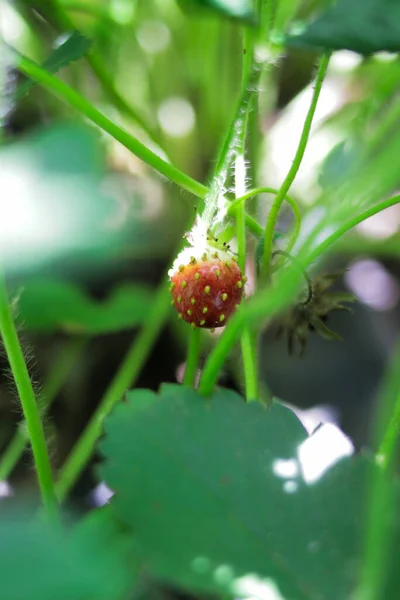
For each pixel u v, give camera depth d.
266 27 0.17
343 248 0.25
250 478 0.14
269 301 0.13
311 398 0.27
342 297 0.20
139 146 0.18
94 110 0.18
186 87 0.29
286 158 0.29
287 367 0.28
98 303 0.25
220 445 0.15
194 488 0.14
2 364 0.26
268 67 0.20
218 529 0.14
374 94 0.27
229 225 0.19
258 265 0.19
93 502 0.23
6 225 0.08
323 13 0.15
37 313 0.21
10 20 0.27
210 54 0.29
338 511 0.14
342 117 0.29
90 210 0.09
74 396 0.27
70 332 0.25
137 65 0.30
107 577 0.08
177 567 0.13
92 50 0.24
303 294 0.20
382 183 0.13
